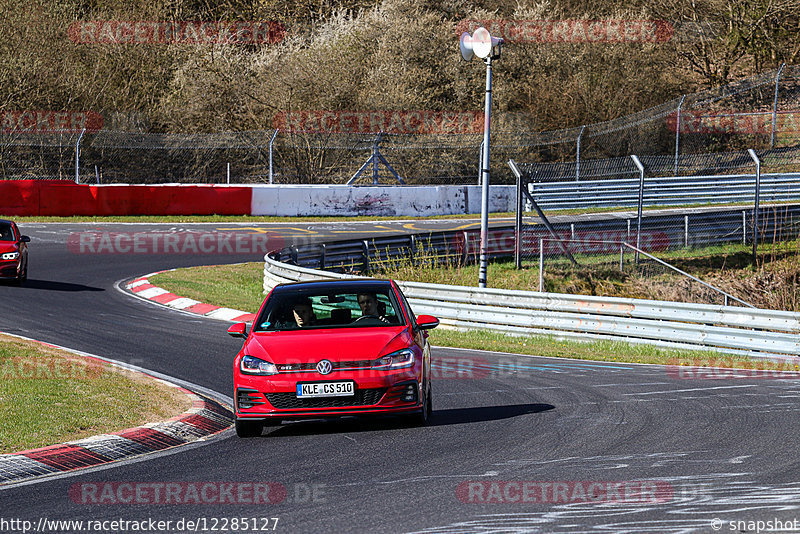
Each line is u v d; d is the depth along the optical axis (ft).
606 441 102.94
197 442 110.11
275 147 556.51
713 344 201.98
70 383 135.13
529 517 71.31
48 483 87.30
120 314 234.17
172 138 566.77
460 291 240.12
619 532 66.90
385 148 558.97
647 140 616.80
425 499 77.82
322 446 104.06
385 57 616.80
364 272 322.55
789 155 561.84
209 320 235.40
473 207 504.02
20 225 398.42
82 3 651.66
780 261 364.99
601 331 218.79
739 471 86.74
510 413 124.16
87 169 554.05
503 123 593.01
